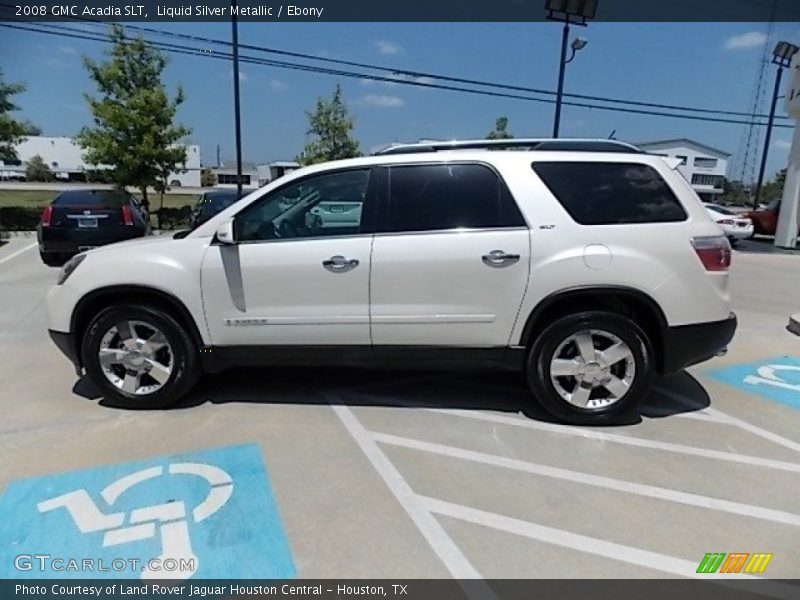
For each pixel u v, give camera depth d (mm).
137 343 3863
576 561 2400
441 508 2779
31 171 65812
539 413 3932
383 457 3283
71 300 3799
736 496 2910
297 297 3662
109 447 3359
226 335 3775
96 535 2539
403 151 3814
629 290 3490
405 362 3766
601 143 3734
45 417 3789
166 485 2947
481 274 3535
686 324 3557
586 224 3523
